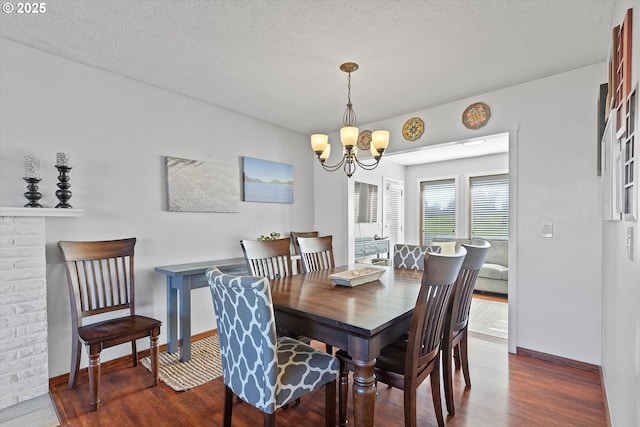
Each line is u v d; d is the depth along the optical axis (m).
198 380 2.29
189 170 3.06
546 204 2.62
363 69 2.52
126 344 2.61
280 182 3.98
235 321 1.42
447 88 2.87
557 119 2.58
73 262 2.19
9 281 1.96
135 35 2.06
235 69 2.53
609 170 1.71
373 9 1.80
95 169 2.49
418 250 2.86
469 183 5.92
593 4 1.75
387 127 3.70
